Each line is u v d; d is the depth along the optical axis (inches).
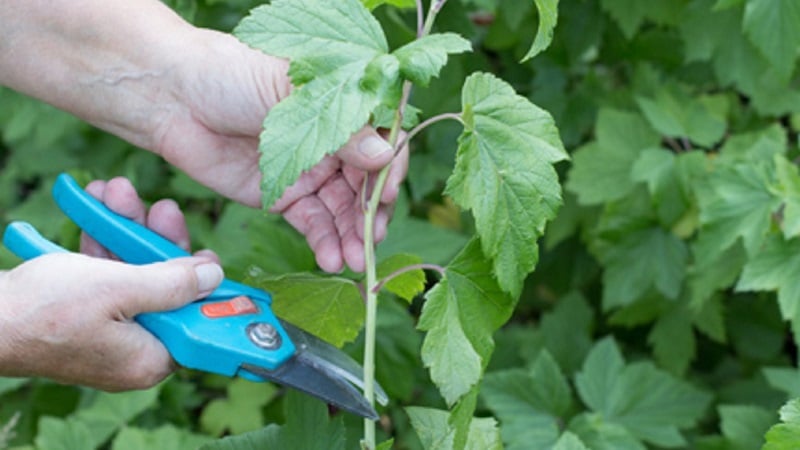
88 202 35.2
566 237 58.6
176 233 36.8
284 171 29.0
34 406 54.7
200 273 32.8
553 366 48.7
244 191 38.4
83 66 36.9
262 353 31.8
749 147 50.4
